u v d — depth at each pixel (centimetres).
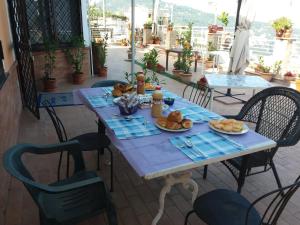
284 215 199
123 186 230
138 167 128
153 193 222
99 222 188
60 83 575
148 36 1034
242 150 146
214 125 174
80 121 372
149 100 223
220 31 815
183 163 132
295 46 618
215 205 146
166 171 127
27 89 402
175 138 160
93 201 147
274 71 622
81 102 251
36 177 239
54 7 535
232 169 220
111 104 221
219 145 152
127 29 1227
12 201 209
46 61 527
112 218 150
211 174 252
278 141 195
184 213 199
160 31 1024
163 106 215
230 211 141
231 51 494
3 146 229
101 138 231
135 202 210
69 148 173
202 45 793
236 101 482
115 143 157
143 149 146
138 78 243
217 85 342
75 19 571
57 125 212
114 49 1117
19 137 319
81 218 140
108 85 296
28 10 500
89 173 175
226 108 447
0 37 304
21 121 369
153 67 640
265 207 205
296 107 206
